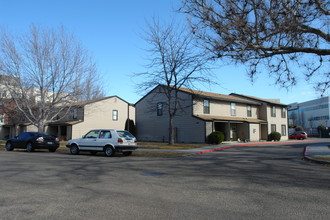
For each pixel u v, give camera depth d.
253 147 24.14
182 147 22.12
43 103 23.00
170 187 6.97
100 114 37.66
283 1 9.34
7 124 44.50
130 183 7.45
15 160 12.93
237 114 34.56
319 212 4.93
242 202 5.58
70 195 6.09
